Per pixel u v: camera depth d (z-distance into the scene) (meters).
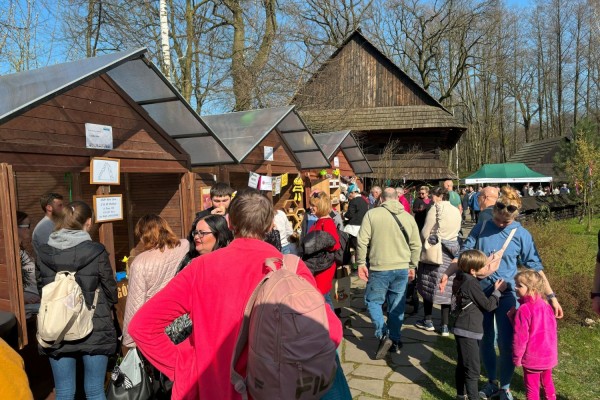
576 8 49.22
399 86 24.11
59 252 3.27
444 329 5.76
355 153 14.61
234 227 2.08
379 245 5.02
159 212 6.54
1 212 3.48
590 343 5.52
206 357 1.81
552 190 34.12
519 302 3.71
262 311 1.67
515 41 50.28
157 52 12.15
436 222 5.56
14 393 1.48
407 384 4.40
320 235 4.86
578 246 8.06
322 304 1.72
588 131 24.56
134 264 3.44
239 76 13.77
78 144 4.34
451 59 41.22
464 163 58.72
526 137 54.06
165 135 5.66
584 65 49.69
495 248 3.98
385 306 6.91
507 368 3.84
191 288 1.94
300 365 1.59
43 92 3.81
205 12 13.43
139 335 1.97
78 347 3.21
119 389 3.15
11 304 3.48
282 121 9.28
